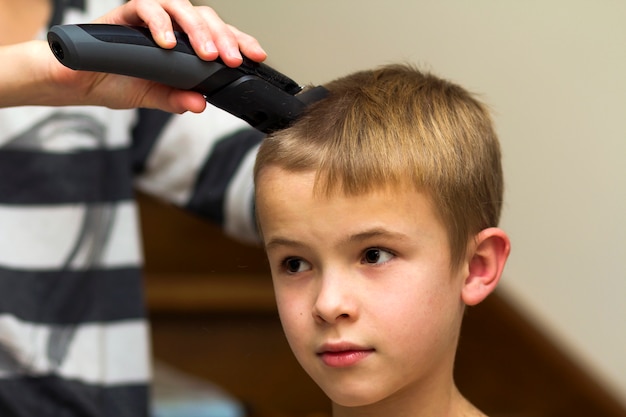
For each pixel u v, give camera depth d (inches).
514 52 84.4
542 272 86.4
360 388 41.1
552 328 86.7
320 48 86.3
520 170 85.4
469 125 45.6
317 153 41.6
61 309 61.0
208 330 93.0
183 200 65.2
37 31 61.4
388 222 41.0
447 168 42.7
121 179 62.4
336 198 41.0
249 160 63.7
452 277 43.0
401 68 50.4
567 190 85.7
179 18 40.6
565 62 84.2
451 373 45.1
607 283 86.0
